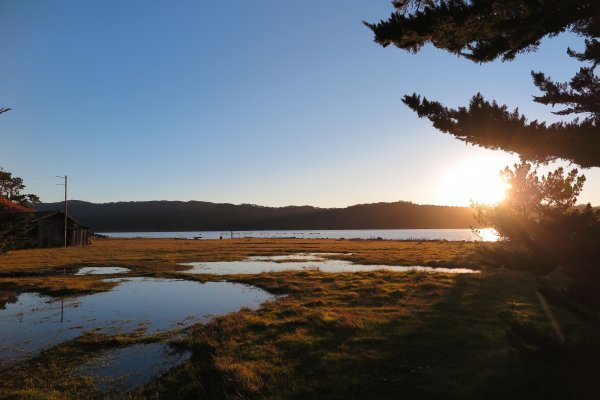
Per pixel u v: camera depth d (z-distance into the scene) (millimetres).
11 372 8742
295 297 16641
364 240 80812
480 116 5938
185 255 41312
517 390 6391
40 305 16141
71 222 59062
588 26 5746
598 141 5348
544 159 6148
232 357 8945
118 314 14383
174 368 8633
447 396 6594
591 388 5602
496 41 6359
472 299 15234
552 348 5930
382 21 6551
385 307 13992
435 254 38844
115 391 7582
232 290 19656
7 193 65312
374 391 7008
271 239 89500
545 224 5781
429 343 9555
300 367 8242
